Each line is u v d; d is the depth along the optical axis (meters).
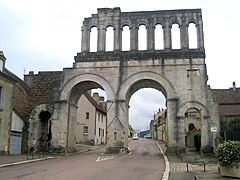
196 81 29.66
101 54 31.25
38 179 12.58
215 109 28.91
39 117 31.27
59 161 21.94
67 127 30.44
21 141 30.47
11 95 27.91
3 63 28.19
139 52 30.95
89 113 52.16
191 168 17.66
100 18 32.38
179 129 28.69
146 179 13.19
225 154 13.60
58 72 34.44
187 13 31.30
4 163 19.06
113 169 16.67
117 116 29.72
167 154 28.00
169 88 29.69
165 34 31.05
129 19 32.03
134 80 30.23
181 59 30.22
